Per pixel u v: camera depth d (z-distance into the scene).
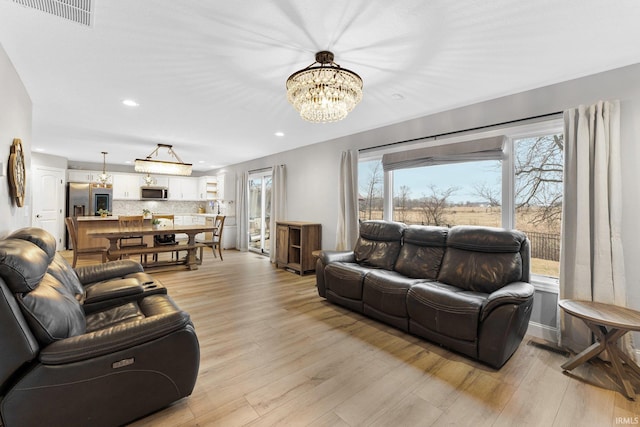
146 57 2.20
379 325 2.86
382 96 2.96
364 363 2.16
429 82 2.62
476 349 2.17
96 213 7.32
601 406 1.72
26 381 1.27
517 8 1.64
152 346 1.52
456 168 3.41
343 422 1.57
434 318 2.37
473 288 2.69
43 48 2.06
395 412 1.65
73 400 1.35
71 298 1.82
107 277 2.77
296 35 1.91
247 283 4.32
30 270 1.39
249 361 2.17
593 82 2.41
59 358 1.32
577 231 2.34
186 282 4.35
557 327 2.50
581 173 2.33
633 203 2.21
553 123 2.62
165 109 3.40
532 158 2.86
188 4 1.61
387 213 4.05
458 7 1.63
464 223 3.35
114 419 1.45
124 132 4.45
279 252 5.39
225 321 2.91
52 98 3.04
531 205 2.87
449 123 3.34
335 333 2.67
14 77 2.35
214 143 5.23
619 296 2.17
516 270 2.55
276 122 3.90
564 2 1.59
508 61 2.23
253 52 2.12
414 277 3.14
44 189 6.38
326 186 4.98
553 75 2.46
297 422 1.56
